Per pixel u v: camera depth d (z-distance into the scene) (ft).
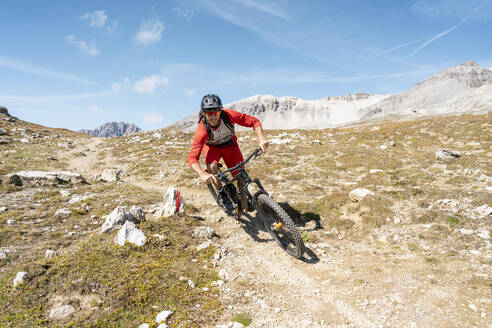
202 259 17.94
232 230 23.13
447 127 73.67
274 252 19.79
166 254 17.76
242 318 12.64
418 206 24.91
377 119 415.44
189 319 12.39
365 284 15.57
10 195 32.76
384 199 26.63
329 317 13.25
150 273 15.24
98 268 15.20
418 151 52.24
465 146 51.55
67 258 15.99
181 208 24.56
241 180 19.56
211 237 21.07
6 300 12.78
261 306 13.76
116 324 11.76
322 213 25.67
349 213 25.45
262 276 16.75
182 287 14.58
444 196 26.12
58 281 14.10
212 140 18.17
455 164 38.01
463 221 21.08
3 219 23.52
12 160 60.18
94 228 22.20
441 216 22.20
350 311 13.62
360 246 20.18
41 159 65.10
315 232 22.66
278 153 59.67
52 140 101.65
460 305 12.98
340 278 16.47
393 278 15.80
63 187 38.19
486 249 17.34
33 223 23.18
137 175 48.44
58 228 22.07
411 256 17.94
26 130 111.45
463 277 14.98
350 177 38.60
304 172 42.11
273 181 36.42
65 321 11.71
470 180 30.60
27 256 16.98
